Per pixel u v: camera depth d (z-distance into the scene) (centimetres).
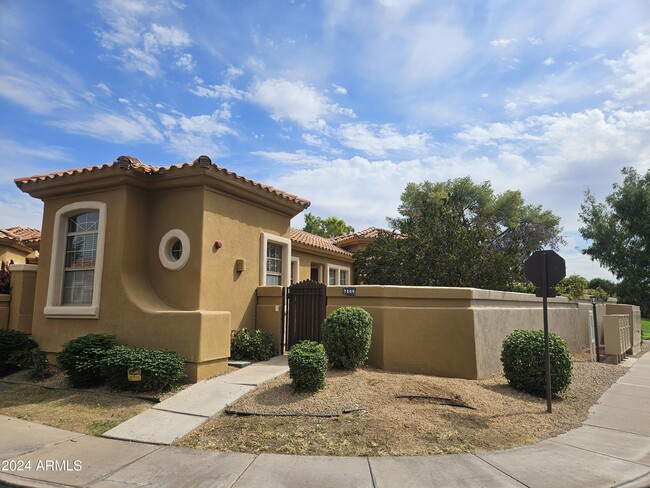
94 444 582
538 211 3512
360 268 1622
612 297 4025
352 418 632
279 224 1251
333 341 862
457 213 1533
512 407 740
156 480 470
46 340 1025
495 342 1039
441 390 760
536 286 770
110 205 990
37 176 1056
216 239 1002
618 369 1202
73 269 1045
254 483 460
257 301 1135
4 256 1577
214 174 966
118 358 792
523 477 479
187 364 836
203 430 620
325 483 459
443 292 966
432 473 485
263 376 836
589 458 537
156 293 994
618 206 3878
